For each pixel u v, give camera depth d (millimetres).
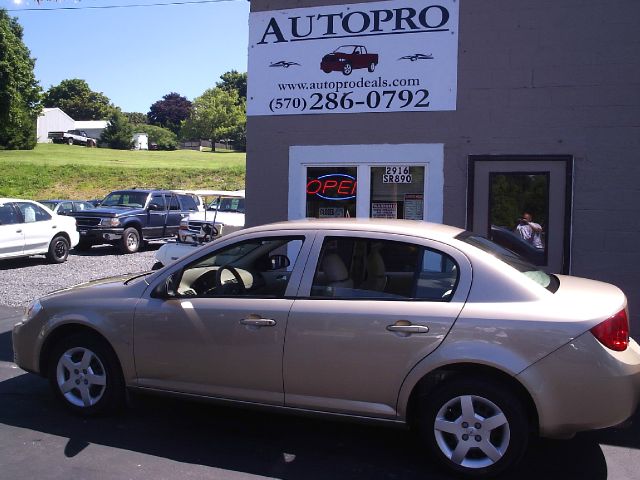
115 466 3971
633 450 4301
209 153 88375
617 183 7062
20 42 61781
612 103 7047
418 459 4152
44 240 13852
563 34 7164
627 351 3686
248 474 3895
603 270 7129
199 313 4359
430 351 3801
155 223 17641
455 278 3945
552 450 4301
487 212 7488
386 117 7820
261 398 4234
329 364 4020
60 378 4852
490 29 7391
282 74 8242
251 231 4512
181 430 4621
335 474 3914
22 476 3805
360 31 7879
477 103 7465
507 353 3654
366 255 4195
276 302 4203
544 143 7262
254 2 8336
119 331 4586
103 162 57031
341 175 8102
